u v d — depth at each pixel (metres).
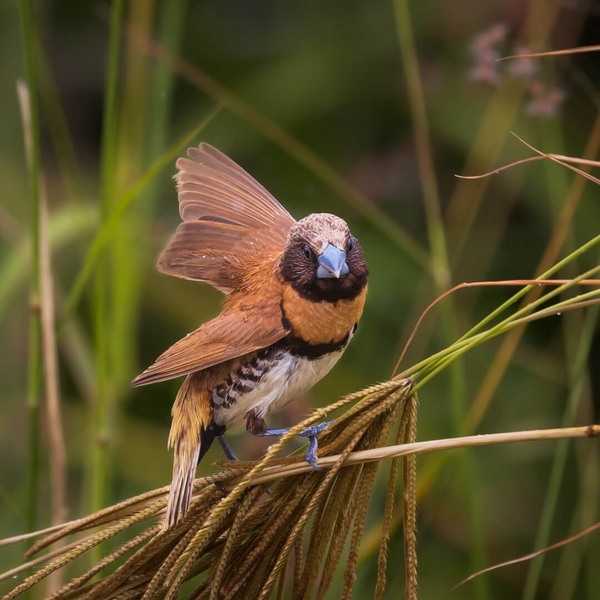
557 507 10.30
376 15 13.08
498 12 11.95
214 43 13.62
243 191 8.13
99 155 14.58
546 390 10.69
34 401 7.68
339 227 6.98
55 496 8.04
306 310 6.86
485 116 11.97
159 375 6.61
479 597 7.93
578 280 5.21
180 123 13.08
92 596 5.84
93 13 14.70
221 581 5.90
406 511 5.60
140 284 10.26
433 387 10.74
